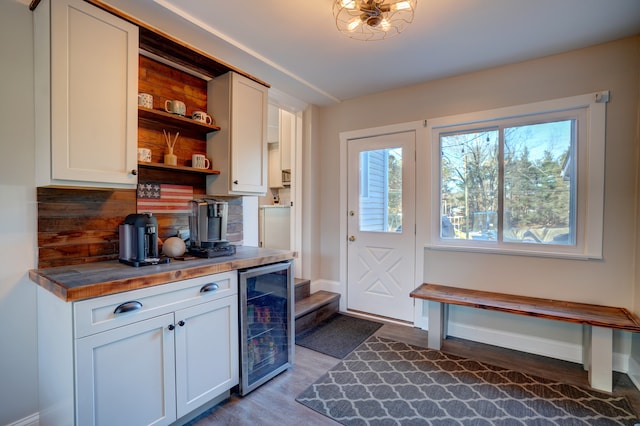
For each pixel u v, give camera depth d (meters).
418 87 3.25
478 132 2.98
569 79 2.54
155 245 1.93
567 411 1.91
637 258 2.29
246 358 2.07
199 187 2.55
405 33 2.29
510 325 2.79
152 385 1.59
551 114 2.65
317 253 3.94
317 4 1.97
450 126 3.10
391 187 3.46
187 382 1.74
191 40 2.34
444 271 3.12
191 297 1.76
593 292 2.47
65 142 1.56
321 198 3.99
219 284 1.92
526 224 2.77
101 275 1.55
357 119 3.67
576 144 2.55
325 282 3.94
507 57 2.65
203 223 2.26
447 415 1.88
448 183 3.13
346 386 2.19
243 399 2.04
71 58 1.57
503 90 2.82
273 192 5.96
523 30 2.24
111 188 1.84
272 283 2.37
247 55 2.58
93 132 1.65
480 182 2.97
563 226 2.62
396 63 2.78
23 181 1.68
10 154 1.64
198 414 1.87
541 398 2.04
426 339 2.98
